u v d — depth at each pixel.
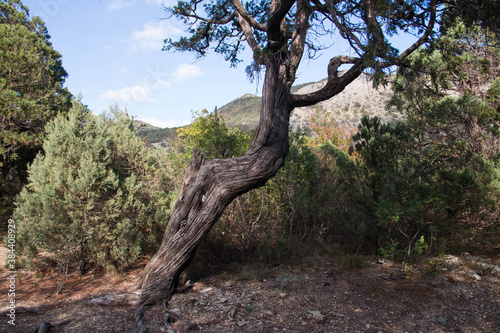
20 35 12.22
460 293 4.22
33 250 5.91
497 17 4.80
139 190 6.84
